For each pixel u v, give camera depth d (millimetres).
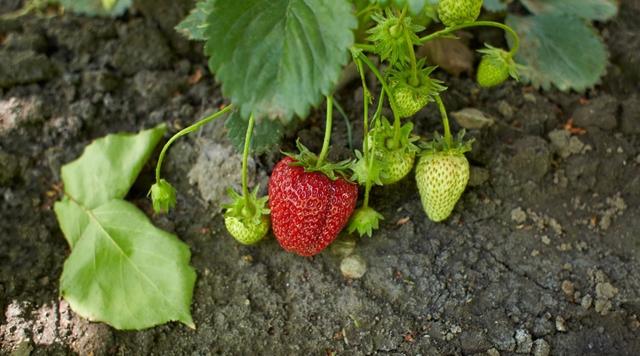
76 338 403
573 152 441
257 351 399
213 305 408
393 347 397
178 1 489
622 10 501
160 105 466
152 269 410
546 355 394
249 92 342
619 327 401
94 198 431
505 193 431
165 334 404
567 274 414
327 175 376
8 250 427
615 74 473
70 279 413
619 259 419
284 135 432
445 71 464
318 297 408
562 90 462
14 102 462
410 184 429
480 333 398
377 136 383
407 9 359
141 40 480
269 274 414
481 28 482
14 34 480
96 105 464
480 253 417
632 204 433
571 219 429
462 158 393
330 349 398
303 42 343
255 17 344
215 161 433
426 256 414
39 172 448
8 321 407
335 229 386
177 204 436
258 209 390
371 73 450
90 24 486
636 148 443
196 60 486
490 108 455
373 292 408
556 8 483
